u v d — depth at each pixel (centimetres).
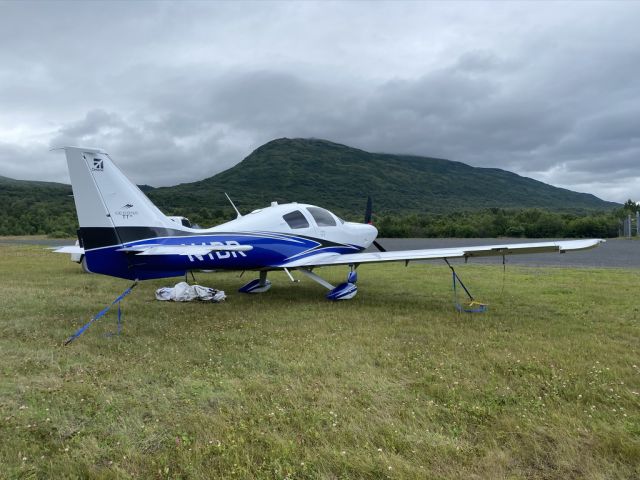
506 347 505
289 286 1052
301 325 619
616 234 3997
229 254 749
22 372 424
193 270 739
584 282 1052
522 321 646
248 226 784
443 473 258
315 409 339
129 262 658
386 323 632
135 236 663
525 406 344
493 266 1491
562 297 848
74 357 470
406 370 426
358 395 366
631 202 4594
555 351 484
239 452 280
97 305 774
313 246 865
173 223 710
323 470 261
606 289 940
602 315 689
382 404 349
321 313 705
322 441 291
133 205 664
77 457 275
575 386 380
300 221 854
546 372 416
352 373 417
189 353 483
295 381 398
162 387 387
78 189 618
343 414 329
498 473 257
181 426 315
